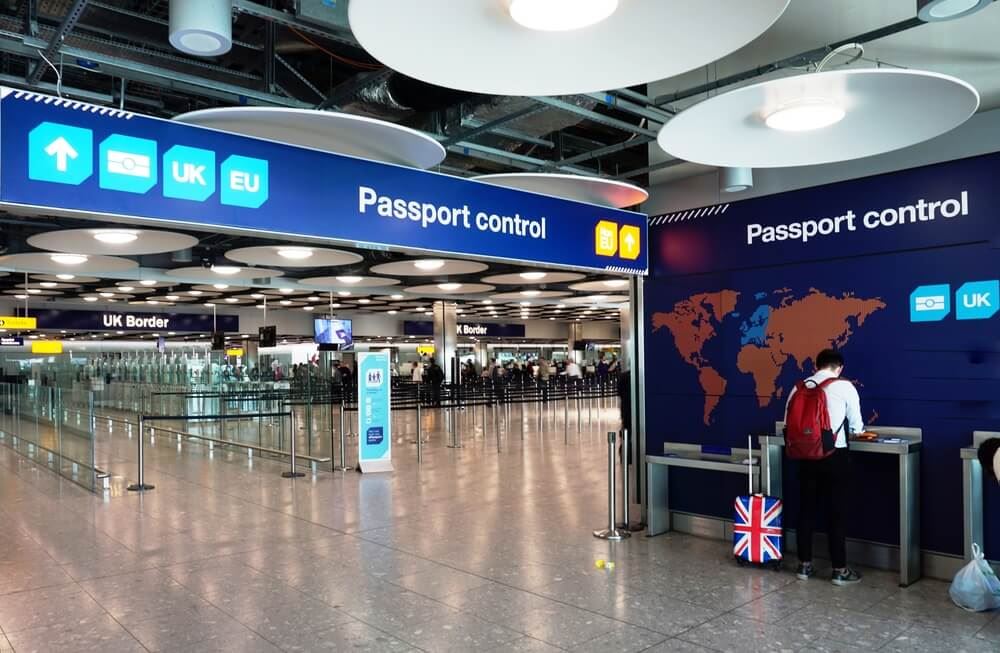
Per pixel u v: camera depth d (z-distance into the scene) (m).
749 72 4.78
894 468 5.27
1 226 11.99
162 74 4.94
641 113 5.59
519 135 6.64
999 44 4.13
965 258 4.98
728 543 6.04
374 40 2.45
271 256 11.45
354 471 9.95
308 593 4.82
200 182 3.70
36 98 3.22
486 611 4.46
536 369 29.06
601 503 7.67
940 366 5.07
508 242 5.10
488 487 8.65
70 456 9.49
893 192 5.32
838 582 4.91
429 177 4.66
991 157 4.88
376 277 16.45
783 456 5.88
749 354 6.10
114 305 26.73
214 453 12.05
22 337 30.89
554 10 2.22
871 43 4.18
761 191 6.05
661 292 6.73
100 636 4.11
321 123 3.93
